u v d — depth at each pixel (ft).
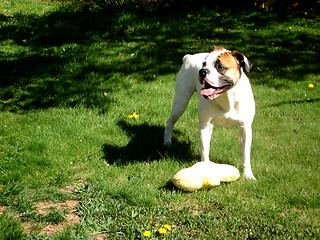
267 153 10.03
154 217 7.90
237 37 19.36
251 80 14.17
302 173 9.08
